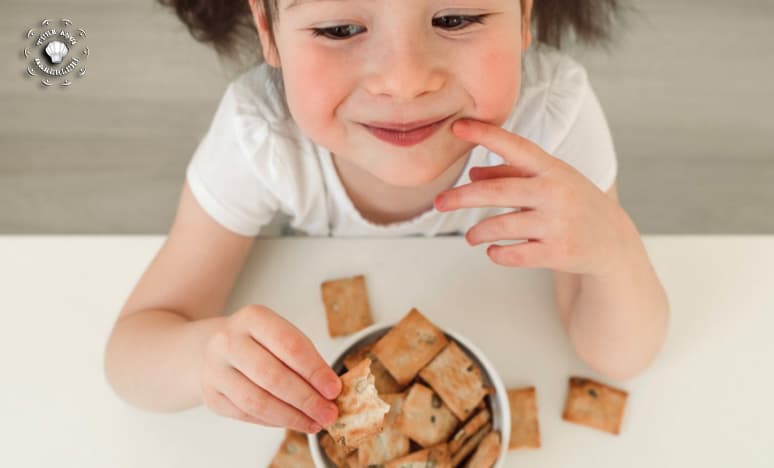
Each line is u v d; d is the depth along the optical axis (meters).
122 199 0.96
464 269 0.52
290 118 0.54
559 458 0.48
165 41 1.02
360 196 0.57
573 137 0.56
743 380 0.50
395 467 0.44
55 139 0.98
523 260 0.45
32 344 0.50
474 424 0.45
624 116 1.01
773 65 1.04
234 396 0.43
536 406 0.49
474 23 0.41
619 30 1.00
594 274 0.47
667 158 0.99
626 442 0.48
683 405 0.49
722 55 1.04
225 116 0.56
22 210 0.94
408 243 0.53
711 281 0.52
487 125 0.44
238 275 0.52
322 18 0.40
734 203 0.97
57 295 0.52
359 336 0.47
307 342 0.43
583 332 0.49
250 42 0.59
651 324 0.49
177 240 0.53
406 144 0.44
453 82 0.42
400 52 0.40
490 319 0.51
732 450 0.48
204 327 0.48
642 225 0.96
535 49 0.58
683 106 1.01
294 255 0.53
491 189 0.44
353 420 0.42
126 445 0.48
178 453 0.48
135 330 0.50
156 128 0.99
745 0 1.07
